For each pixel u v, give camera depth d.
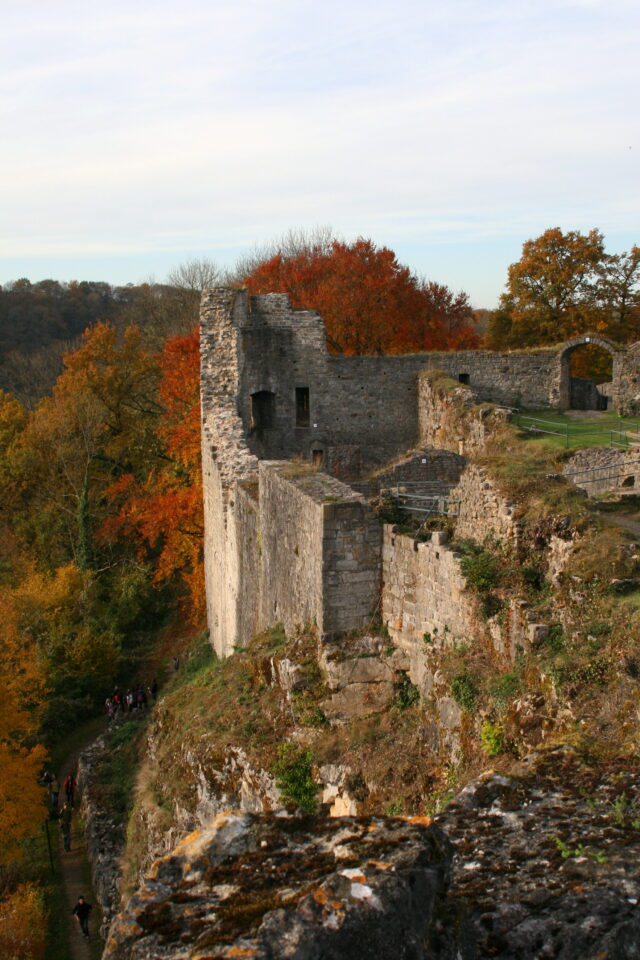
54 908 19.02
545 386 30.44
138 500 39.16
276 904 4.52
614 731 8.23
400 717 12.88
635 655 8.75
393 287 42.97
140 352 48.22
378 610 14.18
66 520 41.47
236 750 14.59
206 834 5.33
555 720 9.15
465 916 4.96
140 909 4.75
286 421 30.28
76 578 35.00
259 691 16.28
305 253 51.69
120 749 23.80
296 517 15.65
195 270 62.78
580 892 5.29
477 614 11.47
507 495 12.23
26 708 27.47
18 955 16.94
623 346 29.42
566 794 6.68
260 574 19.09
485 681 10.80
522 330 43.28
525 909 5.17
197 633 33.00
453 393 27.30
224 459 24.06
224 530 23.36
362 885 4.50
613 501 16.05
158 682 30.11
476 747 10.41
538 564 11.45
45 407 46.16
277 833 5.30
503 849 5.94
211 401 27.44
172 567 35.56
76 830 22.03
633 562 10.26
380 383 30.45
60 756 26.45
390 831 5.16
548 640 10.16
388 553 13.88
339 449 30.48
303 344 30.03
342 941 4.23
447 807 6.68
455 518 13.85
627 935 4.92
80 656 30.12
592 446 22.03
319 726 13.63
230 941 4.25
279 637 16.73
